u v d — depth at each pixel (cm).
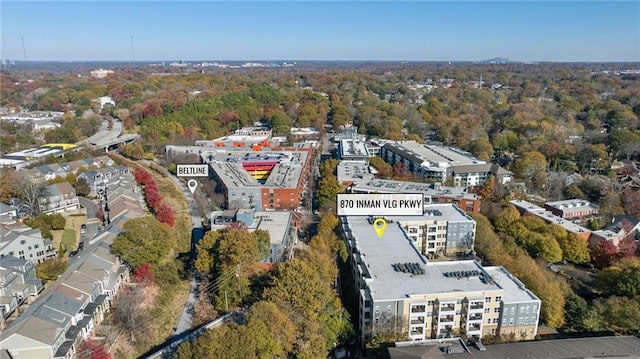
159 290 11681
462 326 10081
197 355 7900
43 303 9206
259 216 14612
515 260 12175
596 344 9425
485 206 16462
